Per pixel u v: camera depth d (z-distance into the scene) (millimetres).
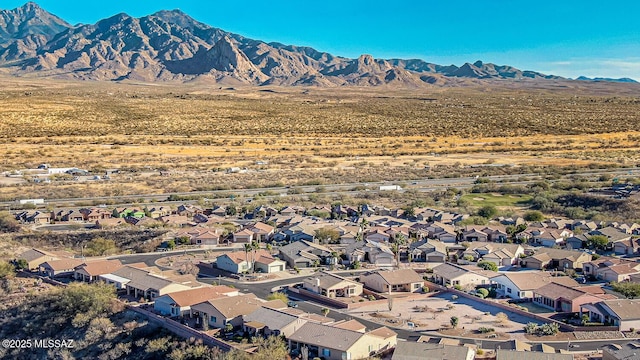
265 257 113688
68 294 93250
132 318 87625
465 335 79562
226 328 80750
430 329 82125
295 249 120000
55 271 107250
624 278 101688
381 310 90688
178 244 130500
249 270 111812
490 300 94250
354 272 110250
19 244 127875
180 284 95375
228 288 94688
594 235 128500
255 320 80375
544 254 115812
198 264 115688
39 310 93312
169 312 87250
